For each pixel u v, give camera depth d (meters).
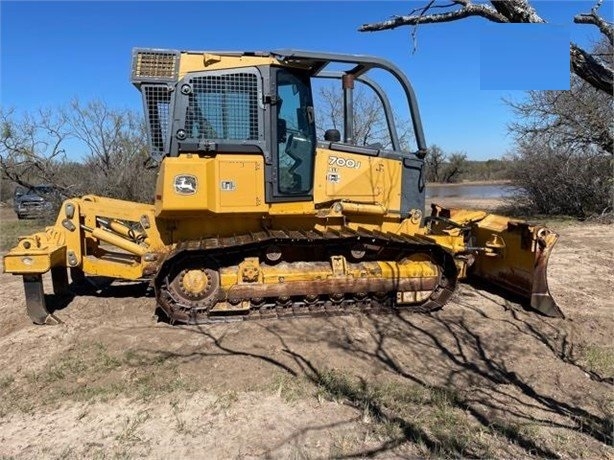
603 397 4.27
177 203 5.48
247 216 5.94
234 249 5.71
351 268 5.96
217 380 4.41
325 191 6.06
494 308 6.41
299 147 5.94
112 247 7.73
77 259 6.19
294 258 6.04
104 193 14.59
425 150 6.45
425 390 4.27
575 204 17.34
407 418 3.85
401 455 3.41
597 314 6.30
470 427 3.76
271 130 5.71
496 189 39.94
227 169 5.59
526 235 6.27
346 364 4.73
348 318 5.91
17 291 7.43
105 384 4.38
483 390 4.34
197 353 4.93
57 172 15.00
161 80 5.55
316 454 3.42
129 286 7.37
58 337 5.40
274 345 5.11
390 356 4.94
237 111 5.66
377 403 4.05
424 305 6.21
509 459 3.40
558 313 6.12
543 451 3.49
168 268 5.62
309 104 5.96
